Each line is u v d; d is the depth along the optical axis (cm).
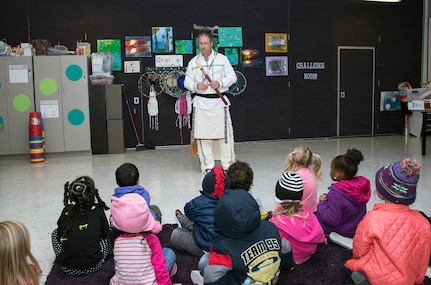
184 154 735
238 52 848
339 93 919
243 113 866
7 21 752
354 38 918
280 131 890
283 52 874
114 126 742
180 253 285
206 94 539
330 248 288
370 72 937
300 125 901
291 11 871
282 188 250
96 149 742
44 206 413
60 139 720
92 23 782
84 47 726
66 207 253
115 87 735
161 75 809
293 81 887
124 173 257
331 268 259
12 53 702
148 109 804
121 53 798
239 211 189
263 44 861
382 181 208
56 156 724
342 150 739
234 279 197
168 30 810
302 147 323
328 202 291
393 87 956
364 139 894
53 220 369
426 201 405
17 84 700
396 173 202
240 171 256
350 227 291
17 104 701
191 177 536
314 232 254
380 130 957
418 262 205
